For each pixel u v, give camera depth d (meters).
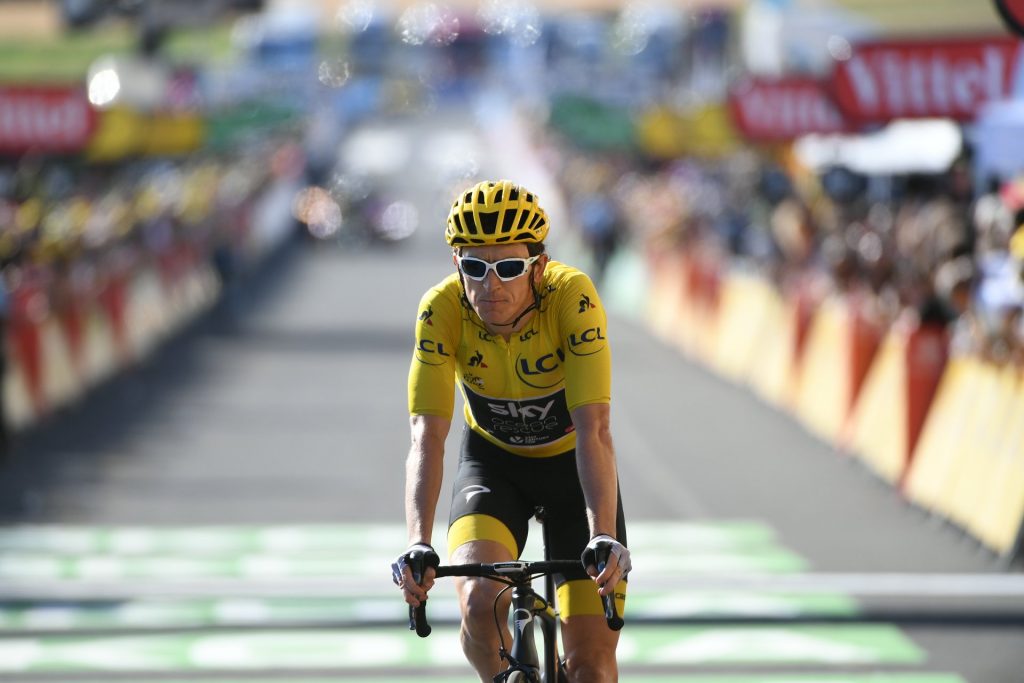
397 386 55.38
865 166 69.31
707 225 89.38
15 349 45.91
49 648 23.61
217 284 97.06
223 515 33.53
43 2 132.62
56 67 121.19
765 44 111.25
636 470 39.22
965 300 36.66
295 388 54.97
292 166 190.25
